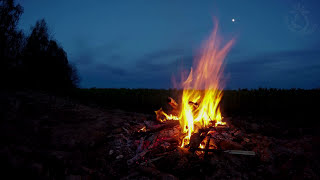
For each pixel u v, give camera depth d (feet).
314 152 13.70
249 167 12.36
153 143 15.08
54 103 22.22
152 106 31.78
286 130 19.11
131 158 13.50
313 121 22.11
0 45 23.32
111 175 11.66
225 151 12.98
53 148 12.39
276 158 13.20
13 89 24.44
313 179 10.75
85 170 10.93
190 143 13.79
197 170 11.57
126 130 17.56
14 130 12.76
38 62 31.58
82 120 18.69
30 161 9.43
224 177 11.36
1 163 8.66
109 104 34.71
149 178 11.09
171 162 11.86
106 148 14.57
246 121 23.11
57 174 9.78
